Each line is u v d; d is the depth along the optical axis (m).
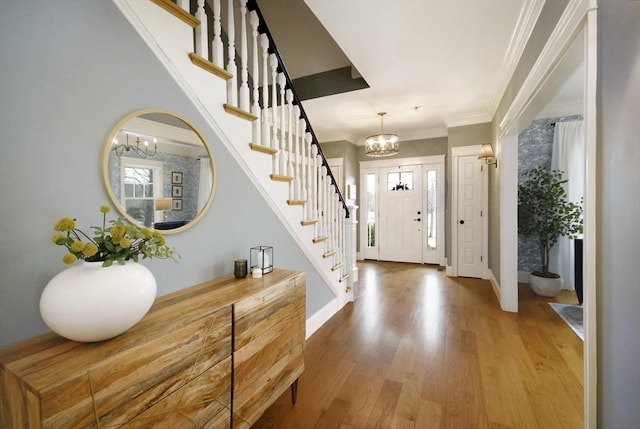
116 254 0.93
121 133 1.19
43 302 0.82
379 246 6.10
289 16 2.96
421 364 2.07
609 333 1.06
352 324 2.79
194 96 1.50
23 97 0.93
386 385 1.83
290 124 2.31
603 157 1.09
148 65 1.30
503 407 1.62
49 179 0.99
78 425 0.75
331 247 3.02
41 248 0.98
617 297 1.01
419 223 5.73
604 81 1.07
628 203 0.93
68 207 1.04
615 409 1.02
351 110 4.19
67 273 0.86
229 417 1.22
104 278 0.85
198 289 1.44
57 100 1.01
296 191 2.41
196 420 1.08
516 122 2.64
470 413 1.57
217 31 1.65
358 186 6.21
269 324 1.46
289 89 2.33
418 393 1.75
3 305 0.91
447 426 1.48
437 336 2.51
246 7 1.91
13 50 0.91
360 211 6.20
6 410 0.79
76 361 0.79
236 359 1.26
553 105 3.91
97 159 1.12
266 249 1.93
